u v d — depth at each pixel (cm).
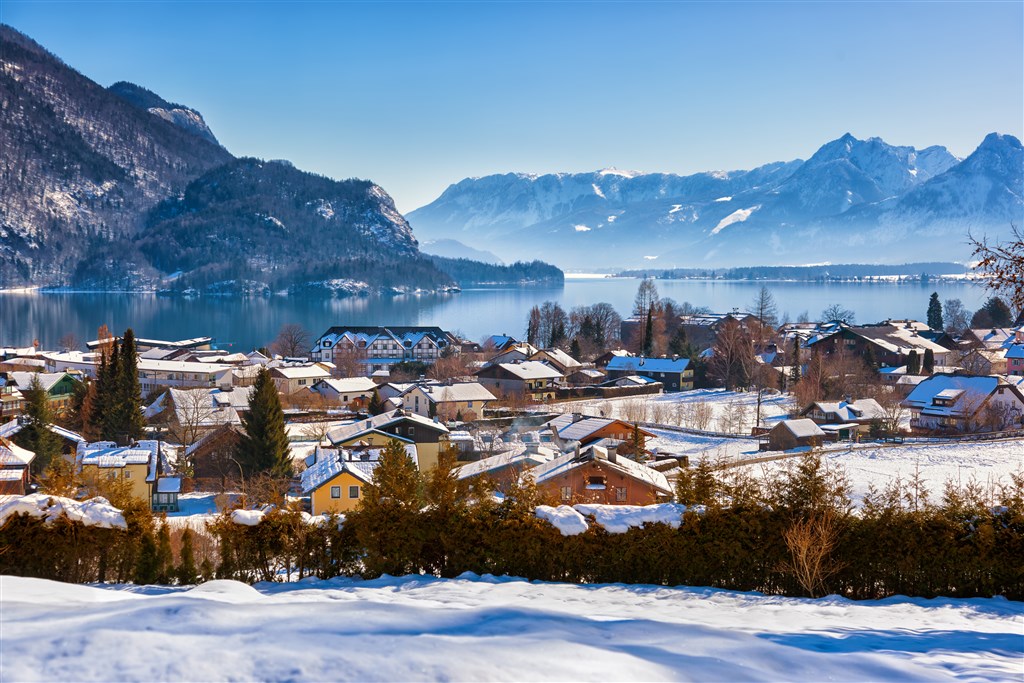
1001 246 1639
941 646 1238
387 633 1028
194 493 5319
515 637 1047
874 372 11156
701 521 1762
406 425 5959
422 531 1766
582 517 1772
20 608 1101
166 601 1151
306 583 1672
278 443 5456
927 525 1739
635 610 1455
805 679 984
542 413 8706
